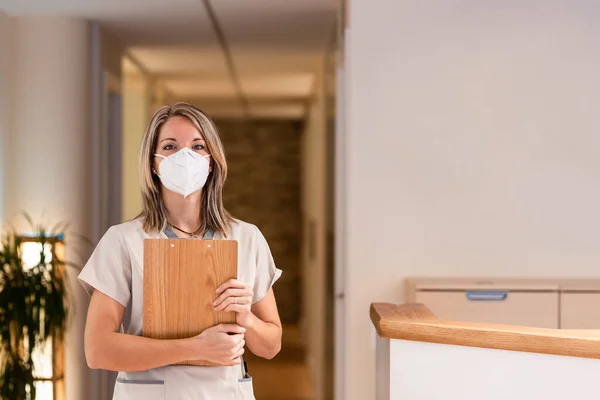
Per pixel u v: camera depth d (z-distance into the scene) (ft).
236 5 14.37
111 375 17.07
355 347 12.03
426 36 12.03
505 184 12.00
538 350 5.72
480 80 12.00
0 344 12.73
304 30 16.58
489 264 12.03
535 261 12.01
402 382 6.26
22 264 12.94
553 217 12.00
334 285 15.34
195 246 5.69
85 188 15.14
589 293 10.95
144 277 5.67
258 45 18.38
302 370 25.63
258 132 37.40
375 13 12.03
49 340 13.76
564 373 5.76
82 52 15.17
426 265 12.02
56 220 14.71
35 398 12.98
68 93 14.85
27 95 14.71
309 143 28.91
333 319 16.60
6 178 14.60
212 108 32.53
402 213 12.01
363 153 12.02
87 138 15.28
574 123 11.98
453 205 12.03
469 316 11.04
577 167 11.99
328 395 17.70
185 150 5.96
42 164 14.71
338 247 13.56
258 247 6.46
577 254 11.99
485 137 12.02
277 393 21.91
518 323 11.02
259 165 37.40
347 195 12.19
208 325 5.68
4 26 14.39
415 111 12.02
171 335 5.68
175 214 6.19
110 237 6.05
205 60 20.57
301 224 37.22
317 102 23.21
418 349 6.22
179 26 16.21
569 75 11.98
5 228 14.56
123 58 19.89
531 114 12.01
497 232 12.02
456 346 6.09
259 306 6.43
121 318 6.00
